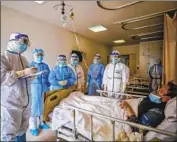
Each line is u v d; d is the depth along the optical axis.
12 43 1.46
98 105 1.63
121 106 1.44
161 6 2.17
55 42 3.27
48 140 1.91
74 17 2.69
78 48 3.83
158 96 1.24
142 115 1.19
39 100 2.24
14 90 1.39
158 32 3.40
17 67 1.46
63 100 1.86
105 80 2.74
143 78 3.58
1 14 2.36
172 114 1.00
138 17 2.61
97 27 3.24
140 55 4.26
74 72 2.80
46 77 2.42
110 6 2.26
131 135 1.04
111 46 5.23
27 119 1.59
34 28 2.85
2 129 1.39
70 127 1.39
